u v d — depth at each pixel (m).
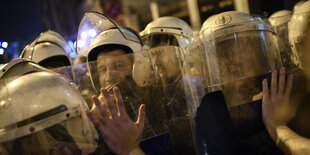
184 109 1.26
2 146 0.99
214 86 1.32
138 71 1.25
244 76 1.29
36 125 0.99
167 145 1.21
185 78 1.30
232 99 1.29
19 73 1.15
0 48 4.43
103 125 1.13
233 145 1.12
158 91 1.25
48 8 13.42
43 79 1.07
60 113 1.01
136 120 1.23
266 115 1.22
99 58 1.43
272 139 1.21
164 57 1.27
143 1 6.24
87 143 1.07
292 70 1.32
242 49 1.29
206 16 5.77
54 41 2.06
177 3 6.04
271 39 1.35
